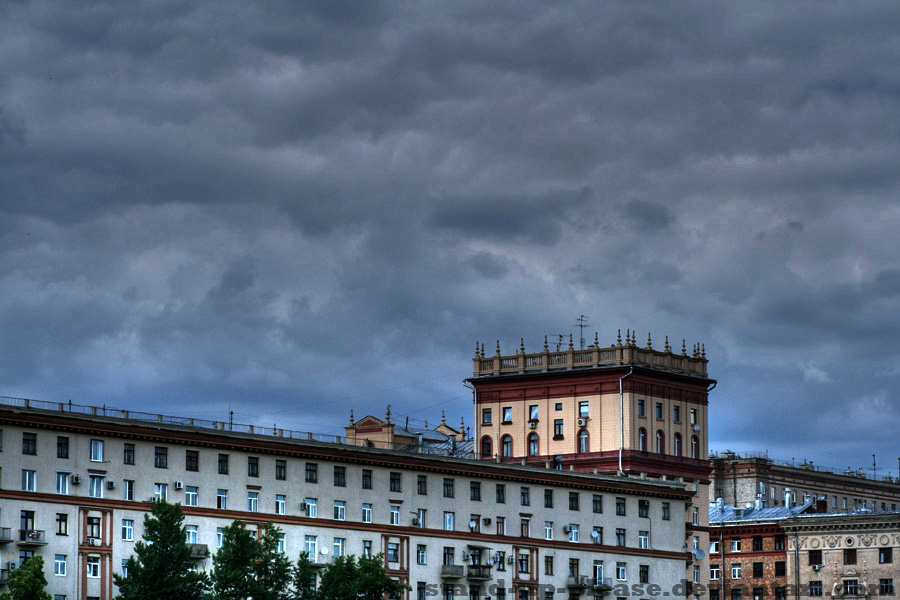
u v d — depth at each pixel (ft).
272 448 580.30
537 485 654.94
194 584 516.32
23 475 525.34
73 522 533.55
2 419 521.65
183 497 558.15
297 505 585.22
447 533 622.95
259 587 523.29
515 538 642.63
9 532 519.19
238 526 531.91
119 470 546.26
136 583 510.58
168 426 556.10
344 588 541.34
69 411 540.52
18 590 492.54
